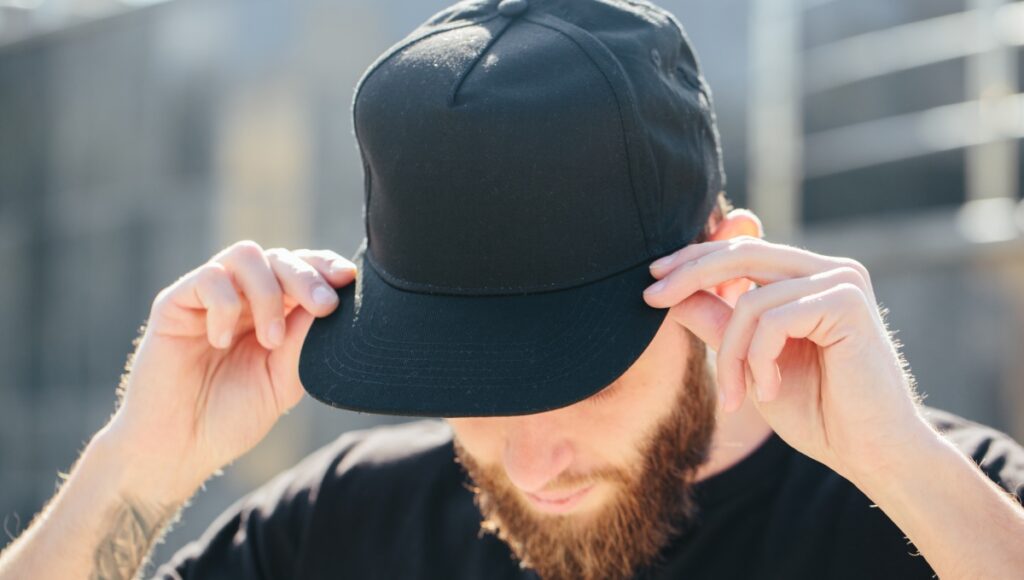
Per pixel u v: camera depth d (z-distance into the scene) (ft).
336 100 20.10
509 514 5.79
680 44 5.73
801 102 18.26
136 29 22.44
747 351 5.03
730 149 18.51
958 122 16.40
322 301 5.43
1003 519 4.83
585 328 4.95
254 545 6.87
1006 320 15.19
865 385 4.94
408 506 6.63
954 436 6.06
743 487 5.85
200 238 21.44
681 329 5.61
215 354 6.33
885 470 4.94
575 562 5.70
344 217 19.93
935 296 15.84
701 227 5.50
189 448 6.26
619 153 5.07
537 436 5.53
